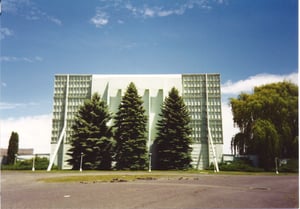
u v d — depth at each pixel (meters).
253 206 9.89
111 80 53.84
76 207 9.73
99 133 45.12
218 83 54.12
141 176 27.25
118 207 9.68
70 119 53.78
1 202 10.82
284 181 21.70
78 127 45.47
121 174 31.20
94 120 45.88
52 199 11.52
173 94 48.12
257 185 18.02
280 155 39.91
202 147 51.47
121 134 45.59
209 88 54.06
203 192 13.84
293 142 39.31
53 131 53.66
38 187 16.69
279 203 10.54
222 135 51.62
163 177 26.03
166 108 47.44
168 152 45.22
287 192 14.06
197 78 54.59
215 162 46.38
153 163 49.44
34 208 9.62
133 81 53.62
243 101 46.69
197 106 53.47
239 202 10.71
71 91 55.22
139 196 12.32
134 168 44.41
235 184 18.70
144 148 44.94
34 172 36.41
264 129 39.84
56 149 50.06
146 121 47.25
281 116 40.91
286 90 43.16
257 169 41.03
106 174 31.17
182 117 46.44
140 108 46.84
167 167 45.47
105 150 44.72
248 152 45.56
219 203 10.46
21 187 16.77
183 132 45.91
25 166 49.12
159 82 53.50
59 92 55.44
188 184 18.52
